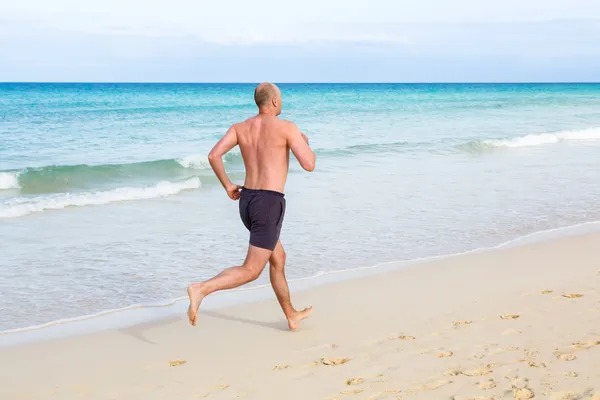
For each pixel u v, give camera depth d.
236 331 4.70
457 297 5.38
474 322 4.65
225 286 4.05
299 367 3.92
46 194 11.28
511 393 3.34
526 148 19.31
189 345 4.40
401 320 4.80
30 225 8.63
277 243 4.43
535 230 8.40
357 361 3.97
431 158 16.50
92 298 5.59
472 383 3.51
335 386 3.58
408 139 20.84
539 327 4.45
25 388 3.69
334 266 6.62
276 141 4.14
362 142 19.80
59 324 4.91
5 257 6.94
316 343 4.37
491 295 5.39
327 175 13.31
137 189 11.09
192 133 22.84
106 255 7.07
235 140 4.28
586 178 13.10
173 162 14.22
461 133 23.44
